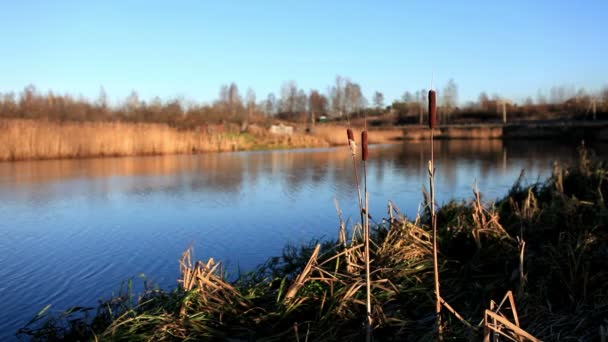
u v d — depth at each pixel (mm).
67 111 41531
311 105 66750
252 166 20891
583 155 11609
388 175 17078
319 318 4266
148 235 8492
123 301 4891
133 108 45500
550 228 6758
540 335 3889
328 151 32594
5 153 22422
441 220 7648
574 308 4430
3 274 6438
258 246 7602
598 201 7305
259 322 4258
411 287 4918
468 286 5137
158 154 27719
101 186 14500
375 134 46438
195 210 10719
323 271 4785
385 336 4113
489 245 5961
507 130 49688
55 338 4379
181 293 4602
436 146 36656
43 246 7852
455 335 3826
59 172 18062
